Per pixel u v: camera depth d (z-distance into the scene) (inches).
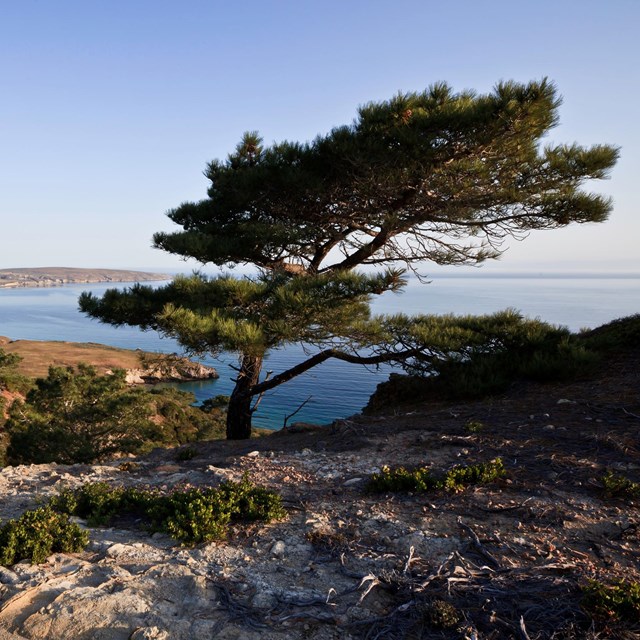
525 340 635.5
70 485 371.9
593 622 162.1
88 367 1530.5
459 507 266.7
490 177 594.6
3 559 226.1
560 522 243.9
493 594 184.5
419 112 562.3
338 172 615.2
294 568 214.1
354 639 165.9
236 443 538.6
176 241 661.9
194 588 195.3
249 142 727.7
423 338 610.5
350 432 465.7
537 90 510.0
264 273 644.7
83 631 172.9
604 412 426.3
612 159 572.1
